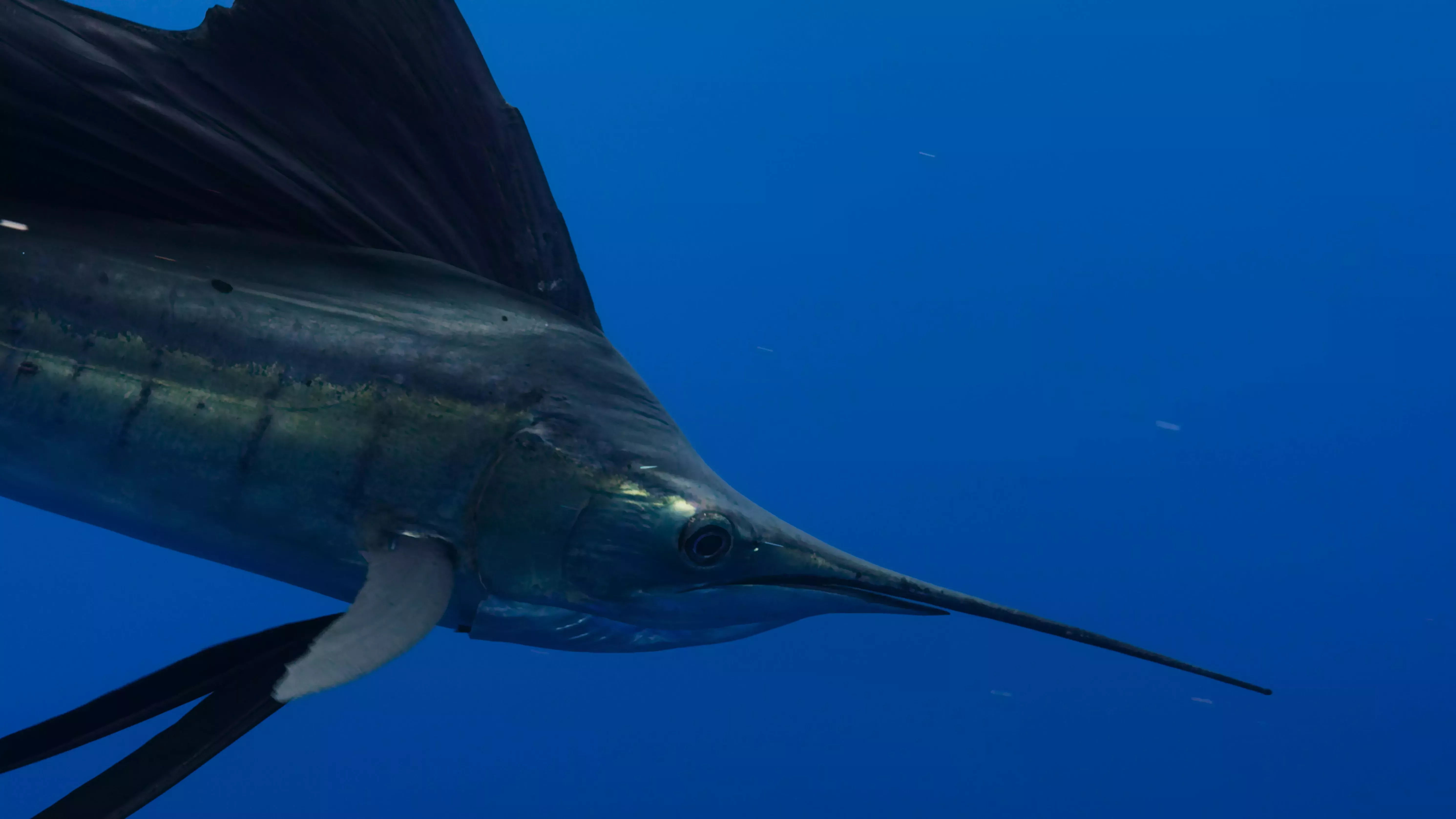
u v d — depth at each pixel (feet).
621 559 5.93
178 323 5.70
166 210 5.87
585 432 5.95
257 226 5.96
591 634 6.27
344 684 4.83
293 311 5.82
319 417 5.74
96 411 5.63
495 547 5.84
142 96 5.65
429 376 5.84
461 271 6.19
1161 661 6.07
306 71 5.86
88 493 5.80
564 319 6.32
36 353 5.58
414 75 5.99
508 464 5.83
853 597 6.46
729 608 6.30
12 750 5.57
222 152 5.77
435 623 5.43
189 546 6.01
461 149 6.12
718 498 6.15
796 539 6.35
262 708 5.85
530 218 6.26
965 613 6.36
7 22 5.49
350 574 5.90
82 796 5.37
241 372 5.71
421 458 5.77
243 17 5.74
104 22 5.66
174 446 5.68
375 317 5.91
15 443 5.66
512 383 5.94
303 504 5.75
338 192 5.98
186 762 5.55
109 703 5.83
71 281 5.64
